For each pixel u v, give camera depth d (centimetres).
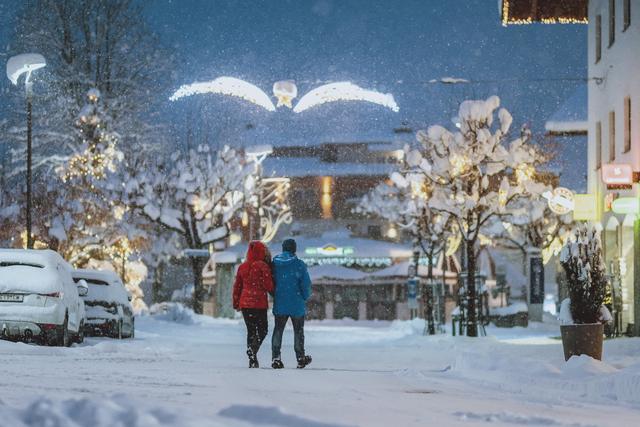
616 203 3400
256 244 1838
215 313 7650
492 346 2650
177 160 6844
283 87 3097
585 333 1733
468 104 3825
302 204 10731
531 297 6309
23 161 6116
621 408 1214
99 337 3416
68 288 2616
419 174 4259
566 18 4525
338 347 3216
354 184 10700
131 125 6331
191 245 6669
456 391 1377
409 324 5388
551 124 5547
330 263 9481
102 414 673
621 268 3741
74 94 6162
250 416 758
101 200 5825
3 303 2423
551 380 1516
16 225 5694
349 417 904
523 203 6031
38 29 6153
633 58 3519
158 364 1756
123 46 6325
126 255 5909
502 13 4534
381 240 10569
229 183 6794
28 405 698
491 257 9881
